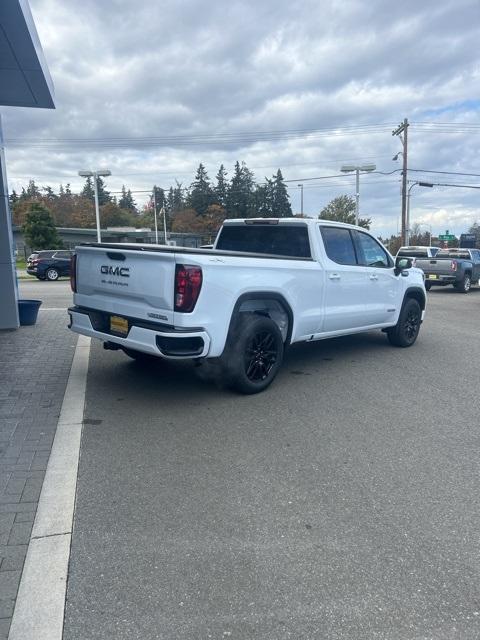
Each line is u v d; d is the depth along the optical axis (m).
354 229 7.64
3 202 9.09
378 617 2.57
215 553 3.04
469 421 5.29
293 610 2.60
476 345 9.32
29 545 3.06
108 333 5.70
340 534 3.25
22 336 9.00
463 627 2.51
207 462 4.21
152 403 5.59
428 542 3.19
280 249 7.11
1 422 4.92
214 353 5.29
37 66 7.52
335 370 7.23
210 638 2.42
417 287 8.95
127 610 2.59
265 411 5.44
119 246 5.70
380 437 4.82
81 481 3.85
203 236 73.00
